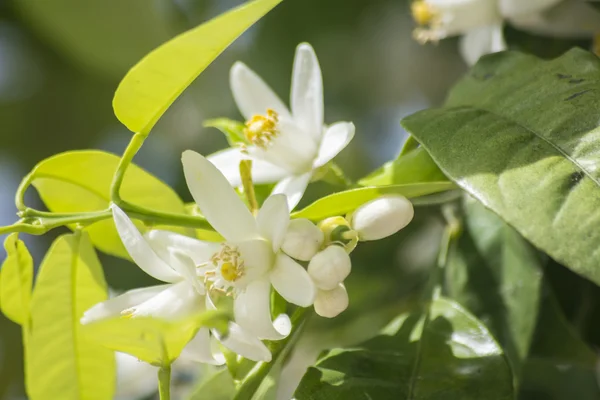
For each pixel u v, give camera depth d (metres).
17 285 0.38
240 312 0.35
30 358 0.39
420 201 0.39
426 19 0.43
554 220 0.33
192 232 0.37
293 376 0.46
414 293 0.48
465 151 0.34
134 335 0.33
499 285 0.41
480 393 0.36
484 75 0.38
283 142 0.38
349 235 0.35
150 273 0.35
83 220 0.37
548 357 0.41
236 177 0.38
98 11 0.52
